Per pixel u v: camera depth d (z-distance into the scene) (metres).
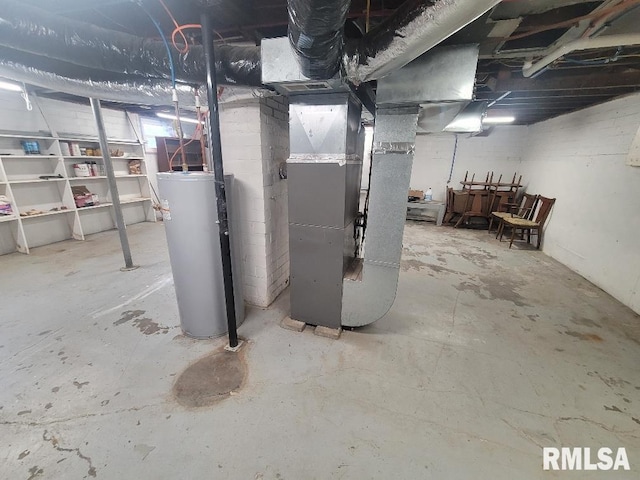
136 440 1.37
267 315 2.47
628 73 2.55
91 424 1.44
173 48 1.57
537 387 1.74
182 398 1.61
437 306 2.69
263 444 1.37
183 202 1.84
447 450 1.36
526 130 5.40
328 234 2.00
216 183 1.74
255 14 1.66
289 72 1.48
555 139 4.41
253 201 2.33
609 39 1.59
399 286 3.10
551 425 1.50
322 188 1.92
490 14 1.41
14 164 3.85
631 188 2.88
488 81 2.74
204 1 1.31
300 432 1.43
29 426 1.42
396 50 1.19
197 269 1.97
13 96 3.75
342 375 1.81
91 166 4.68
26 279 3.07
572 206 3.81
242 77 1.63
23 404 1.54
